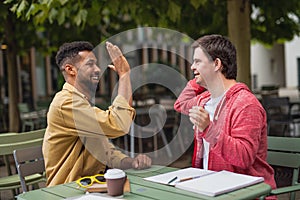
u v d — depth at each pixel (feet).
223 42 5.86
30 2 12.29
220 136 5.24
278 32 20.02
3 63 33.60
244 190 4.67
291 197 6.72
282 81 69.21
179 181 5.15
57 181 6.12
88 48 6.20
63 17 13.28
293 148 6.84
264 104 19.21
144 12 14.30
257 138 5.39
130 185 5.23
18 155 7.27
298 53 60.34
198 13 16.74
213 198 4.43
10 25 19.83
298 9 16.90
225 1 16.38
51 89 39.14
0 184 8.91
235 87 5.75
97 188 5.03
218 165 5.74
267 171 5.79
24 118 22.12
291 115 20.18
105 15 19.40
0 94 32.35
